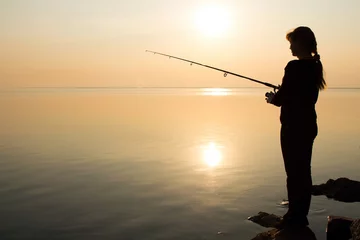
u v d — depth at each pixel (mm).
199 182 7898
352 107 38500
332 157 10812
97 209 6121
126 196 6871
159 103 47938
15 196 6852
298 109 4309
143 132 16969
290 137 4371
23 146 12672
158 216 5766
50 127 18484
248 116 27266
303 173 4402
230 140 14578
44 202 6496
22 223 5488
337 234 4324
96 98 62969
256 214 5754
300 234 4285
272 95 4551
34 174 8609
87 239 4918
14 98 59031
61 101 49250
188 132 17141
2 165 9578
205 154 11383
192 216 5742
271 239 4312
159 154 11336
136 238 4941
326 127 19312
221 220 5523
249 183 7789
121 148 12406
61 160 10266
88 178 8266
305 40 4336
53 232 5160
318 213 5516
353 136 15766
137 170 9086
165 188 7426
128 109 33969
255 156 11070
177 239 4875
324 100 58094
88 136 15375
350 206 5871
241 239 4777
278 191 7121
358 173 8664
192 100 60781
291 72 4285
